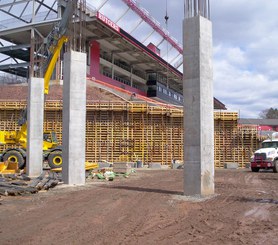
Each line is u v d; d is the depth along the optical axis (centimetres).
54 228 813
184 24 1323
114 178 2098
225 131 3628
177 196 1305
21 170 2466
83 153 1714
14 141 2605
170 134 3531
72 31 1928
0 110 3541
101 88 4556
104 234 757
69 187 1591
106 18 4588
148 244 681
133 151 3488
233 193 1407
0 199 1260
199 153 1281
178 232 777
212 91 1323
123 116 3534
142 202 1179
